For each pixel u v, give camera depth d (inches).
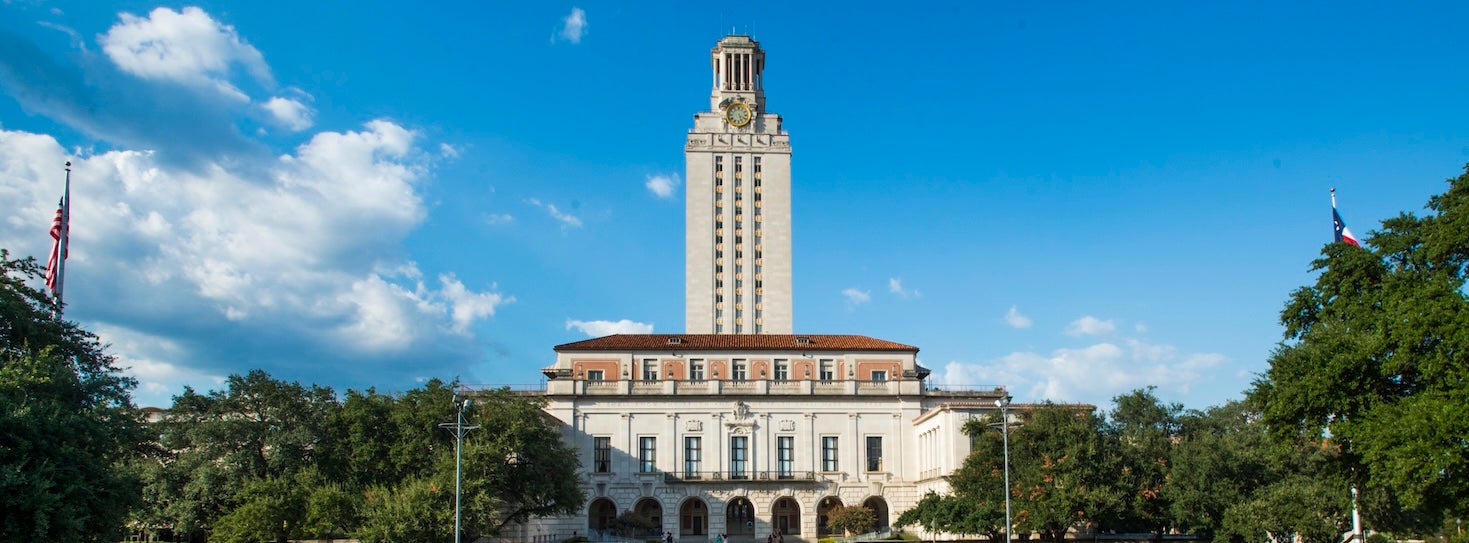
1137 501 3467.0
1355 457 2257.6
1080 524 3895.2
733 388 5231.3
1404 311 1995.6
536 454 3850.9
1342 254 2434.8
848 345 5452.8
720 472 5142.7
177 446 3816.4
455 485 3294.8
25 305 2512.3
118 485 2289.6
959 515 3777.1
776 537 4707.2
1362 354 2055.9
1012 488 3575.3
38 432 2096.5
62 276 2888.8
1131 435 3806.6
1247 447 3634.4
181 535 3841.0
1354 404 2140.7
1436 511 2165.4
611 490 5088.6
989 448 3811.5
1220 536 3351.4
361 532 3225.9
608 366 5324.8
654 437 5172.2
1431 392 1910.7
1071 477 3454.7
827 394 5236.2
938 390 5354.3
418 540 3203.7
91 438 2314.2
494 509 3479.3
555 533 4884.4
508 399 4055.1
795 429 5221.5
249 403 3865.7
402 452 3801.7
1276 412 2230.6
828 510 5251.0
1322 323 2417.6
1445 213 2177.7
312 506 3321.9
